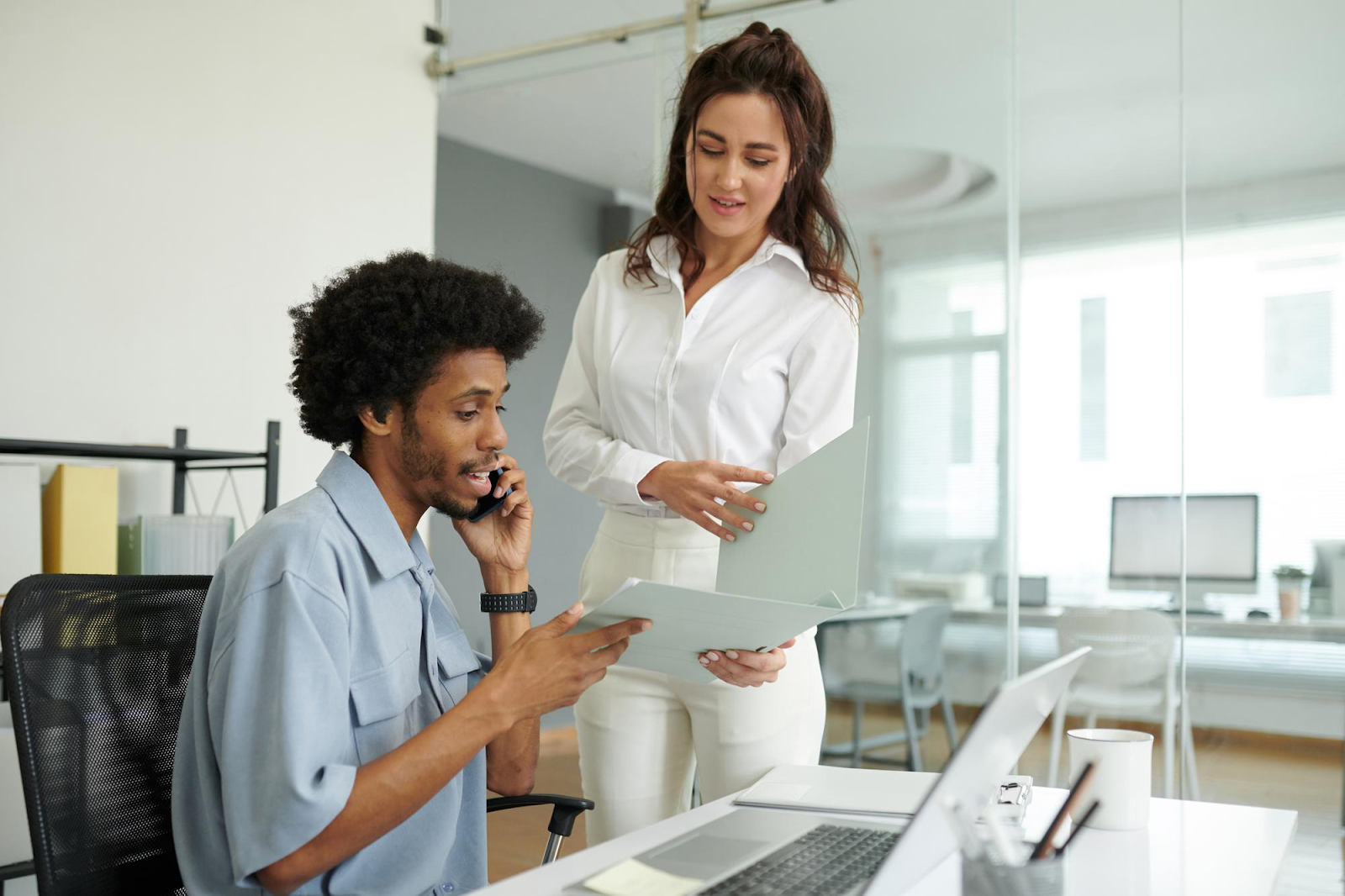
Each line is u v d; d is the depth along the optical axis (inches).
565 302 163.9
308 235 142.6
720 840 41.3
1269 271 110.1
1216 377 112.0
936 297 126.3
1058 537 119.2
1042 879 29.6
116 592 48.0
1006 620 121.5
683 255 66.6
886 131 128.9
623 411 66.6
